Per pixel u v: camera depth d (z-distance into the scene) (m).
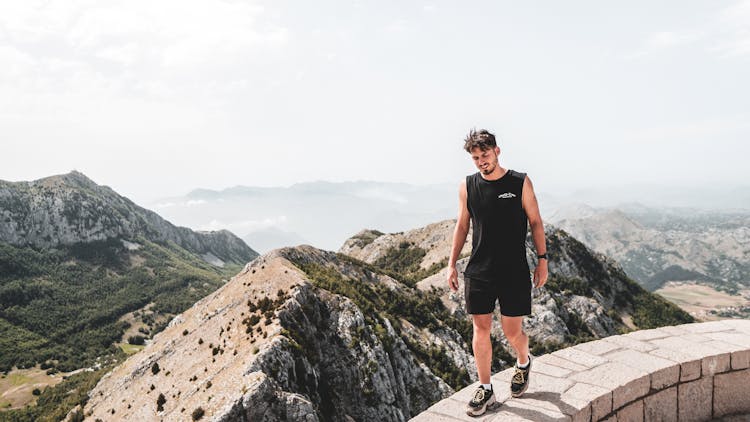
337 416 74.88
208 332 87.62
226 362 70.81
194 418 58.81
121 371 99.00
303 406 59.12
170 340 94.25
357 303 97.44
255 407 56.94
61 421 92.62
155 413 68.62
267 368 64.88
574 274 150.62
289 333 75.00
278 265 101.00
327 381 79.75
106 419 79.12
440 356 102.94
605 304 148.12
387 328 96.88
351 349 83.94
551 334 118.38
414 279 157.38
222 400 59.00
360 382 81.00
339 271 123.44
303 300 87.06
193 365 77.94
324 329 86.56
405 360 93.56
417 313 116.81
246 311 86.31
